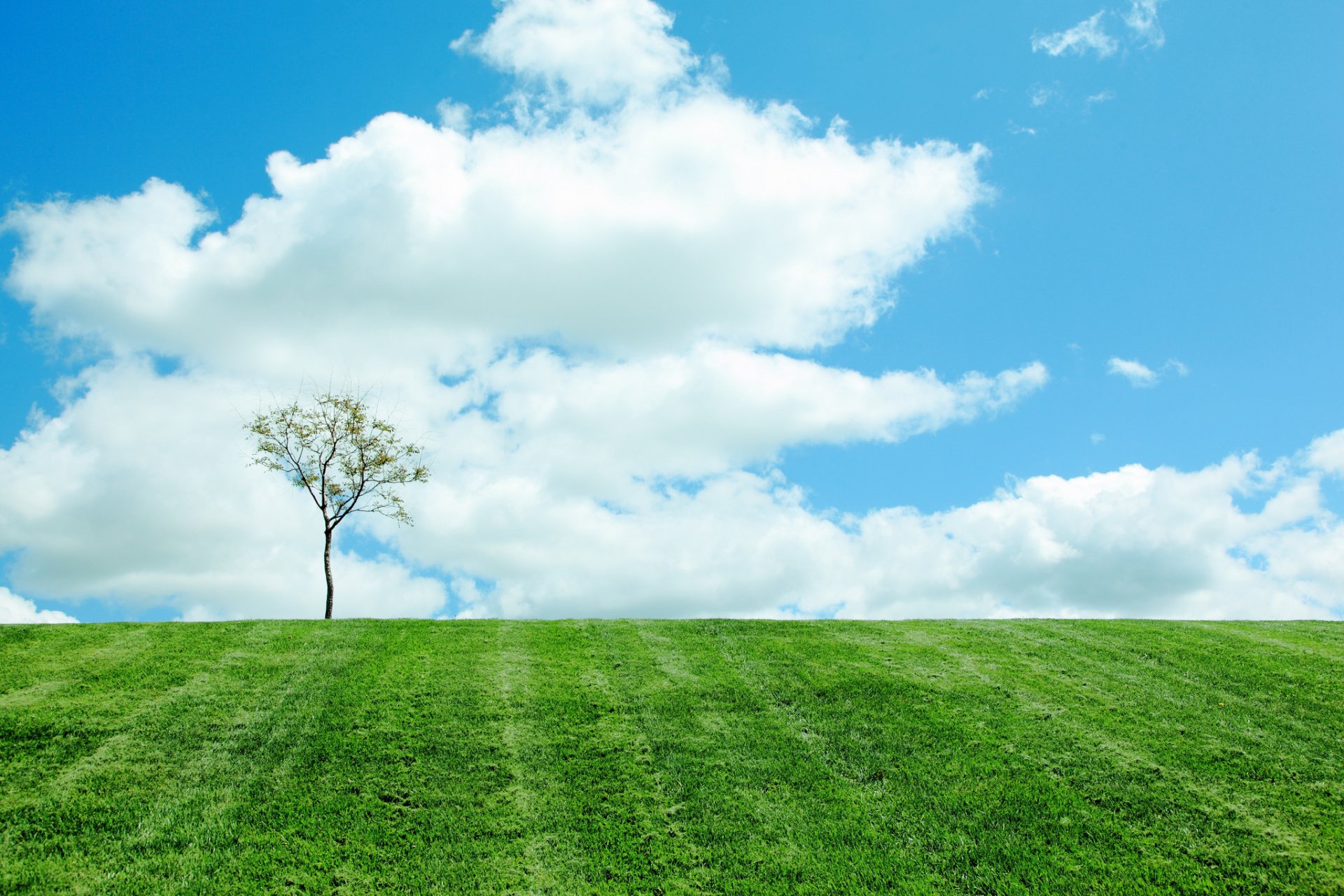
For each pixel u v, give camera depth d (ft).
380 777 40.37
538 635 61.77
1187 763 41.93
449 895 32.68
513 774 41.11
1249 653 58.65
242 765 40.88
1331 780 40.11
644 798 39.40
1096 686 52.16
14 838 34.45
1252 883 32.73
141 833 35.29
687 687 51.49
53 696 47.24
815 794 39.73
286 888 32.55
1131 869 33.81
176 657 54.44
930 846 35.81
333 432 90.22
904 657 57.93
